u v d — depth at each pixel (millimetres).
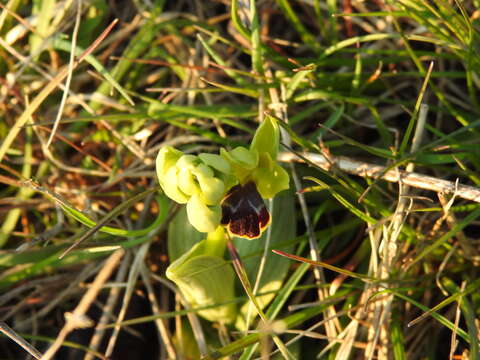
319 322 201
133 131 243
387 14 211
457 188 189
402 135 239
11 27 250
